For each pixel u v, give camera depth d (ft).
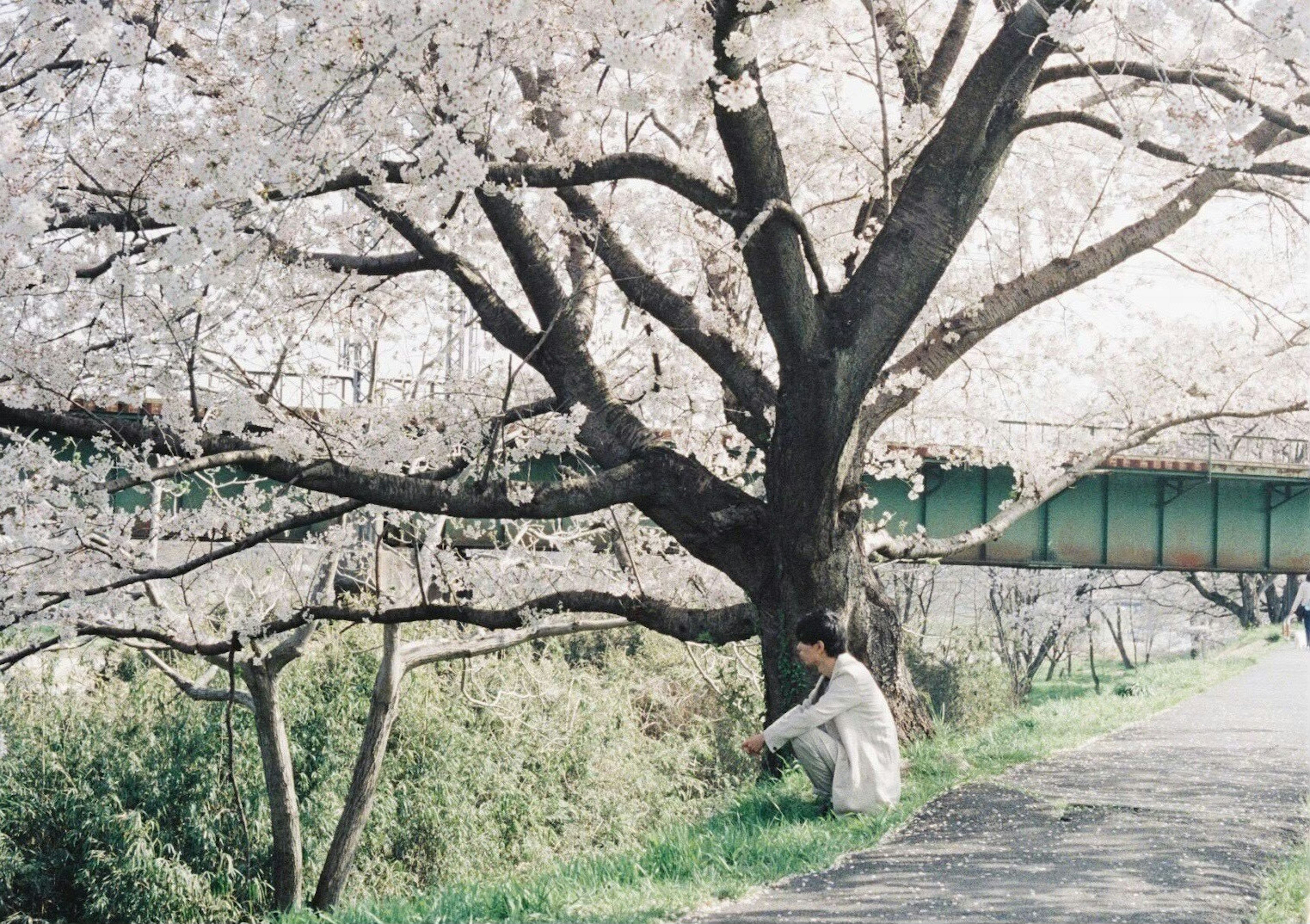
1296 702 44.04
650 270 32.35
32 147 27.61
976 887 17.42
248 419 29.53
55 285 27.22
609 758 76.48
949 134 26.08
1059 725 36.55
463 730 65.67
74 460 30.48
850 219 36.78
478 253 35.83
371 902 23.20
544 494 28.91
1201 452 74.64
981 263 38.99
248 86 25.81
